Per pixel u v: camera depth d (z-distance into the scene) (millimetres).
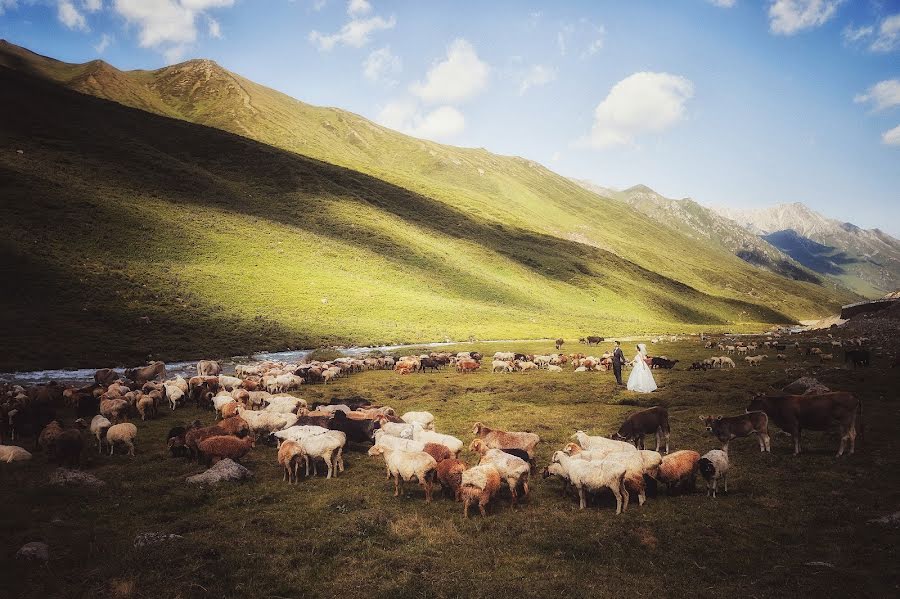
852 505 11477
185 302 62344
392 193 160500
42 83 126375
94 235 72312
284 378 30203
